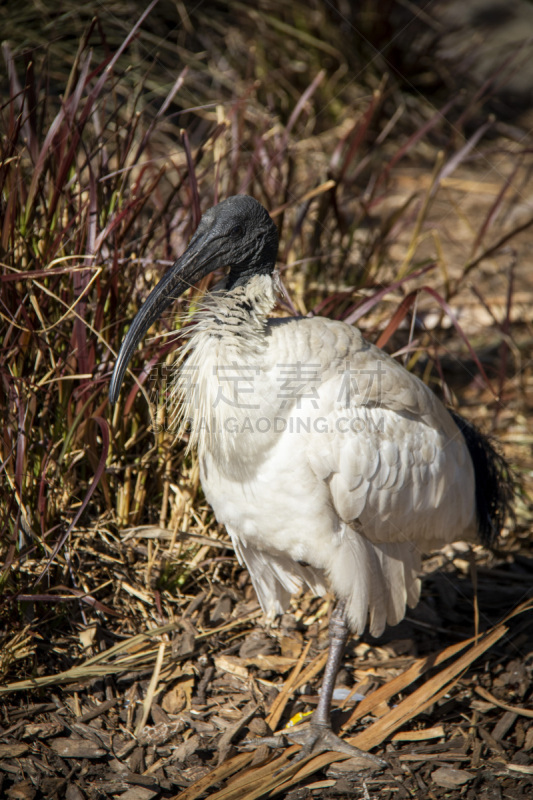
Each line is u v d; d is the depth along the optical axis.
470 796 5.34
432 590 7.50
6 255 6.05
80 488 6.86
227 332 5.52
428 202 9.14
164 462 7.05
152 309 5.73
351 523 5.65
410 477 5.70
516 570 7.77
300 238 9.38
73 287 6.61
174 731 5.73
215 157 9.59
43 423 6.57
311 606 7.16
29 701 5.80
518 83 18.14
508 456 9.14
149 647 6.31
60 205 6.79
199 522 7.19
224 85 14.12
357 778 5.48
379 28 16.12
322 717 5.79
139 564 6.88
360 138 9.52
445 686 6.29
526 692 6.32
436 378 10.36
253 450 5.44
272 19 15.27
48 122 7.66
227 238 5.76
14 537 5.91
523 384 10.41
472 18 20.31
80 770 5.34
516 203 14.34
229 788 5.22
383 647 6.80
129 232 7.39
